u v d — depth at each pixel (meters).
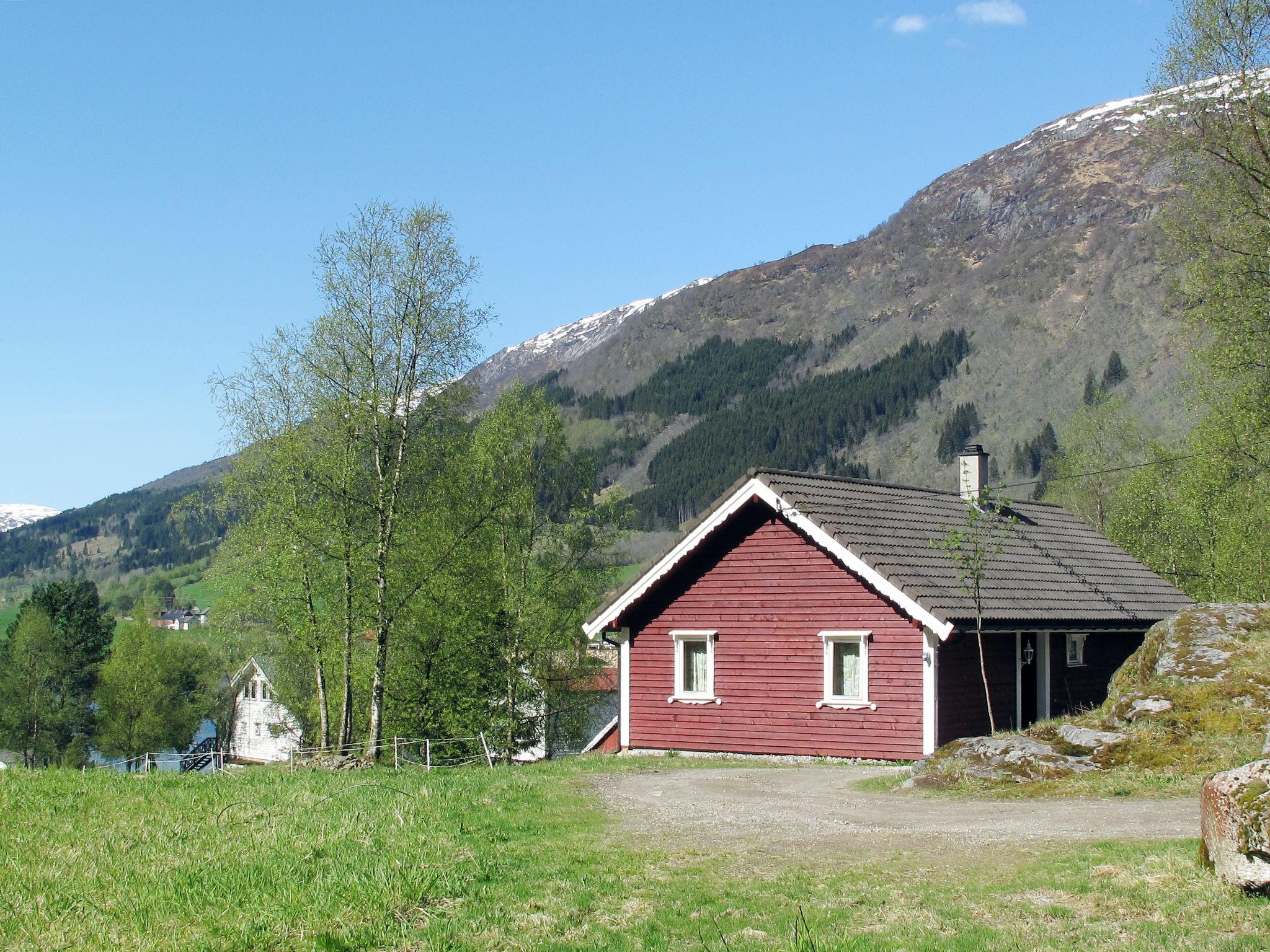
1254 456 34.44
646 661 25.70
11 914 10.09
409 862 11.60
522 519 41.16
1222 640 18.97
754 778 18.94
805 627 23.67
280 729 49.75
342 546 33.31
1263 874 8.67
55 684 73.31
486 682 38.16
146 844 13.01
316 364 33.38
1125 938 8.12
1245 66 27.83
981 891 9.82
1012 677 24.48
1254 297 28.83
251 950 9.09
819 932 8.83
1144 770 15.63
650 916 9.62
